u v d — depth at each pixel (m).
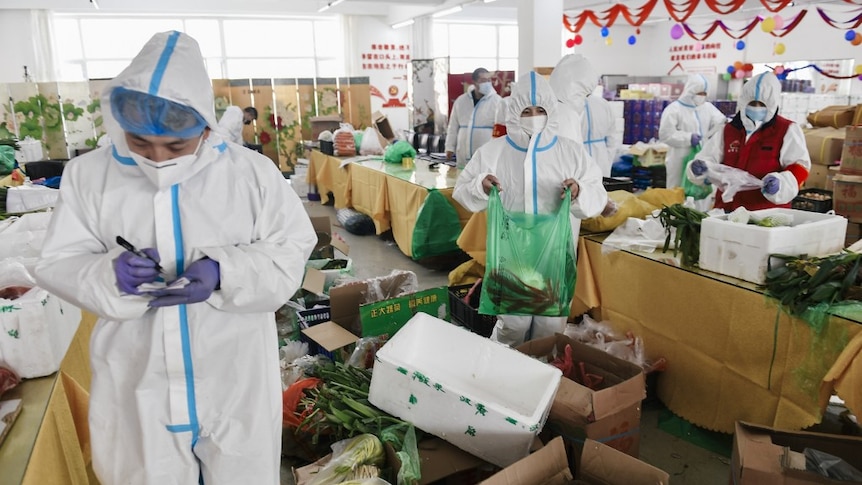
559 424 1.87
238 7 9.94
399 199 4.68
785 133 2.79
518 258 2.41
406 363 1.77
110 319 1.04
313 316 2.84
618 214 2.86
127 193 1.09
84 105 7.17
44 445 1.21
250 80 9.23
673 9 6.77
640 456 2.17
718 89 10.96
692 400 2.26
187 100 0.97
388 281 2.93
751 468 1.51
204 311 1.13
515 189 2.55
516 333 2.64
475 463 1.71
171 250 1.10
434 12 9.45
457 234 4.15
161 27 10.30
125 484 1.20
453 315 3.11
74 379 1.65
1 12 9.04
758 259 1.98
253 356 1.17
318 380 2.25
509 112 2.47
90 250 1.12
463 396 1.66
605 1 8.58
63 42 9.72
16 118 7.01
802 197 4.21
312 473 1.63
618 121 7.52
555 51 6.52
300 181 7.64
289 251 1.14
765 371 1.95
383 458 1.70
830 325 1.73
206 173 1.12
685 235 2.33
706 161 2.98
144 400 1.13
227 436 1.18
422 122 8.20
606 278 2.69
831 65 10.23
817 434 1.62
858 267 1.81
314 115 9.68
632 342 2.48
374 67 11.70
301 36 11.31
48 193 3.10
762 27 6.88
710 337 2.15
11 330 1.36
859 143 3.62
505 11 12.36
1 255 1.94
